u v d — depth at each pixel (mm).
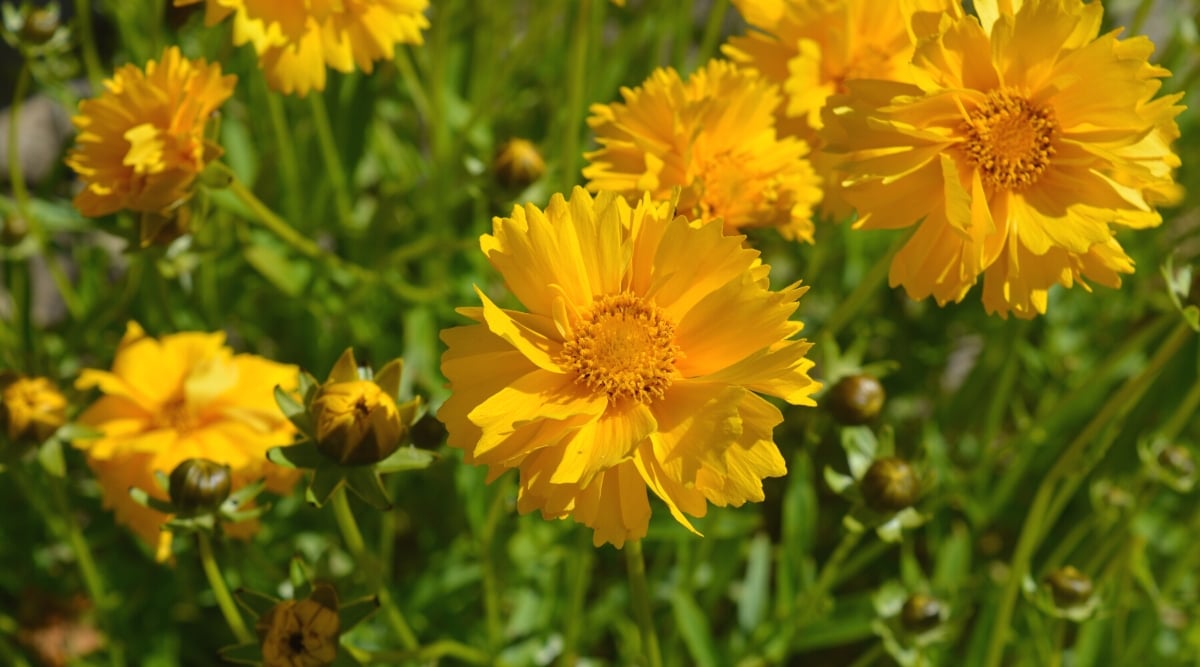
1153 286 509
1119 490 384
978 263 285
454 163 419
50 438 319
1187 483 360
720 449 261
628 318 272
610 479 271
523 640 414
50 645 401
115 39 521
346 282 431
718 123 314
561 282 271
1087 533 450
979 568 463
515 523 417
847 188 291
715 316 270
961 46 285
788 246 495
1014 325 458
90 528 428
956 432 489
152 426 353
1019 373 480
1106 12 495
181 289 441
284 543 418
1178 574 388
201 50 420
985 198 292
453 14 477
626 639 416
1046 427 431
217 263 430
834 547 472
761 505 489
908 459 486
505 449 268
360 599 294
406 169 471
